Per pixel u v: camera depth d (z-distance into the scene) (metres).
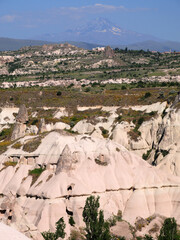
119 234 74.75
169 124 113.19
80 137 93.56
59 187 81.12
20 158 92.81
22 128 120.75
